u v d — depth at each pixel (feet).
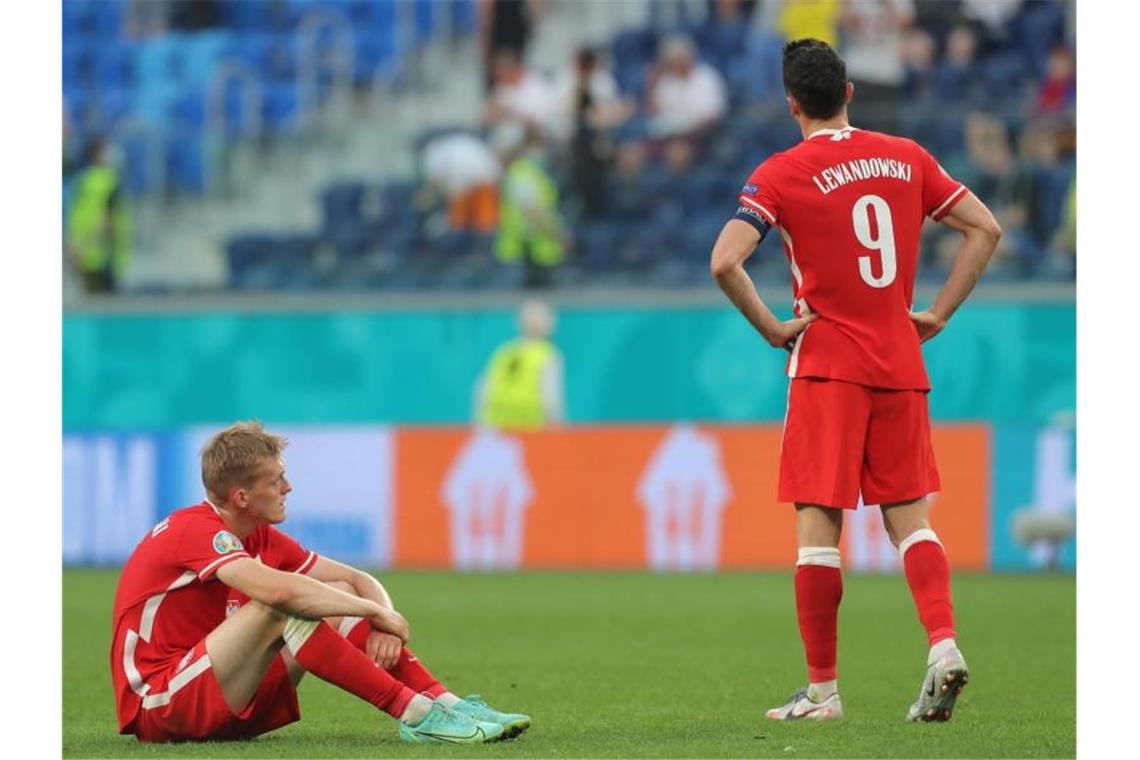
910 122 249.55
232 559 68.33
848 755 65.72
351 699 91.86
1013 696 91.04
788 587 171.32
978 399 220.64
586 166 257.14
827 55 77.71
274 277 264.52
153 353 241.76
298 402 238.27
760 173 77.05
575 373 230.07
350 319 237.04
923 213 78.95
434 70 288.10
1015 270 235.20
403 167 278.26
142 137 277.85
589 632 130.21
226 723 69.26
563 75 282.56
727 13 274.36
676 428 201.46
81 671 106.93
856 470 76.28
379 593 72.95
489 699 90.53
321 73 289.12
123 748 69.15
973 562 194.39
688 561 199.93
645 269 252.01
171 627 70.33
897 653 115.14
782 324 76.74
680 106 262.26
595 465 203.00
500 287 254.06
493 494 205.57
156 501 212.84
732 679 100.68
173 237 276.21
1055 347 218.79
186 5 294.87
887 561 192.54
